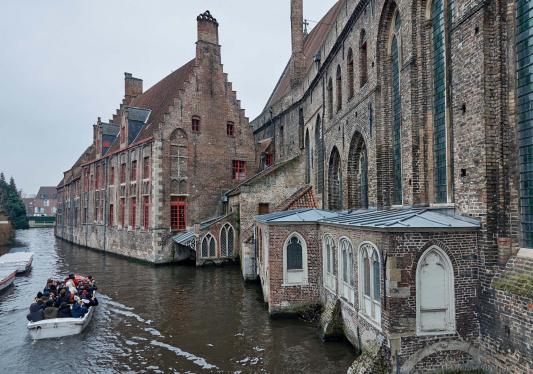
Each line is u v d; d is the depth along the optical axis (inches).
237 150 1338.6
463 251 327.0
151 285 861.8
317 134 973.8
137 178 1289.4
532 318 268.5
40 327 530.9
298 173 1087.0
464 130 349.7
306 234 565.9
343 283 457.4
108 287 852.6
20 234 2827.3
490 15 323.3
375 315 357.4
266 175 1056.8
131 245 1315.2
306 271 564.4
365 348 383.2
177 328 557.3
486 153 321.4
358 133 667.4
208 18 1293.1
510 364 290.2
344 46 735.7
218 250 1098.7
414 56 456.8
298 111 1162.6
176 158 1216.8
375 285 358.0
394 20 539.2
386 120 556.7
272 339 480.1
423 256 322.0
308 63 1213.1
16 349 496.1
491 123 321.7
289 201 973.2
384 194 551.5
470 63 340.5
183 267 1103.0
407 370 316.5
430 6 446.3
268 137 1480.1
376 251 352.2
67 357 467.8
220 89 1314.0
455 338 323.3
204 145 1272.1
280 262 559.5
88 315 591.5
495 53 321.7
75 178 2009.1
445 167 416.8
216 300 705.0
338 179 852.0
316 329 507.2
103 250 1565.0
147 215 1233.4
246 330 520.1
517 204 310.7
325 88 888.9
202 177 1262.3
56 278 987.9
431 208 418.6
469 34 341.7
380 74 558.9
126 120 1390.3
